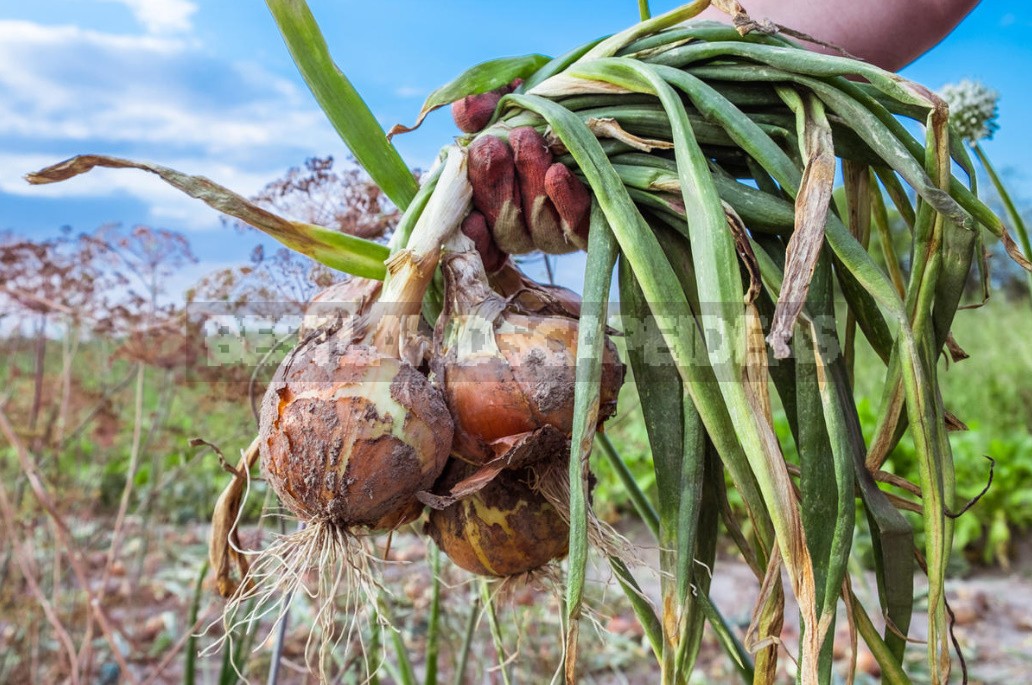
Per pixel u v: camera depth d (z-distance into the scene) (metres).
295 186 0.53
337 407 0.31
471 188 0.35
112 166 0.35
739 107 0.35
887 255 0.44
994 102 0.55
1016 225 0.42
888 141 0.31
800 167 0.34
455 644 0.97
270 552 0.37
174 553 1.84
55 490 1.19
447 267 0.35
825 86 0.32
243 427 0.69
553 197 0.33
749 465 0.31
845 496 0.29
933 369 0.33
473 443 0.33
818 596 0.31
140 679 1.22
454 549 0.36
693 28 0.36
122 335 0.92
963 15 0.46
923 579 1.81
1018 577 1.87
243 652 0.61
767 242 0.34
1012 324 2.67
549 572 0.38
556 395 0.32
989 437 2.19
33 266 0.90
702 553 0.37
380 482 0.31
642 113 0.35
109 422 1.26
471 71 0.39
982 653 1.41
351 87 0.39
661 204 0.33
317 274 0.51
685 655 0.36
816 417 0.31
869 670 1.26
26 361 1.41
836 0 0.47
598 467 2.08
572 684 0.28
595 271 0.31
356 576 0.35
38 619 1.18
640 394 0.35
